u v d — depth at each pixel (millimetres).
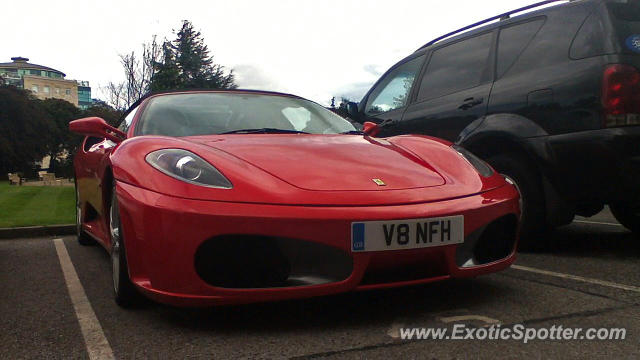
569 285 2656
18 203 9328
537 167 3514
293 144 2605
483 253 2309
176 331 2094
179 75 20000
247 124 3078
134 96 21766
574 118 3193
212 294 1982
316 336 1988
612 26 3115
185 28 27078
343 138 2877
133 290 2363
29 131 50688
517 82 3611
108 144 3412
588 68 3156
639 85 3000
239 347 1902
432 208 2129
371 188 2172
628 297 2428
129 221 2154
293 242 1984
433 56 4531
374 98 5148
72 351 1920
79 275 3256
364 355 1798
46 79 106938
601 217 5551
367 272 2051
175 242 1995
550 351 1801
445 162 2564
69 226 5512
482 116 3801
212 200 2014
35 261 3785
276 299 1979
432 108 4277
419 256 2090
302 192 2080
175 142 2455
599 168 3092
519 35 3764
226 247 2006
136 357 1844
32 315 2377
